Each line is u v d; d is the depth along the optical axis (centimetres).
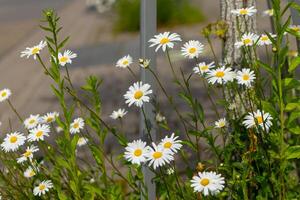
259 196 242
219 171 267
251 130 239
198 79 677
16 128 602
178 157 381
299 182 283
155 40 245
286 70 286
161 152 221
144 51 249
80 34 1223
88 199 262
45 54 1034
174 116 542
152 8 247
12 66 994
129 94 236
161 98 626
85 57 968
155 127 250
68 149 251
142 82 248
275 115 223
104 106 646
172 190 251
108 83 758
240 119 255
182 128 485
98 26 1292
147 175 247
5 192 294
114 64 877
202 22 1191
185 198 251
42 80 845
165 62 807
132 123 560
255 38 261
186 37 1003
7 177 297
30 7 1872
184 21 1191
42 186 261
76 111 601
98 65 888
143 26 248
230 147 256
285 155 224
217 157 269
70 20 1459
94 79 269
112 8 1322
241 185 245
